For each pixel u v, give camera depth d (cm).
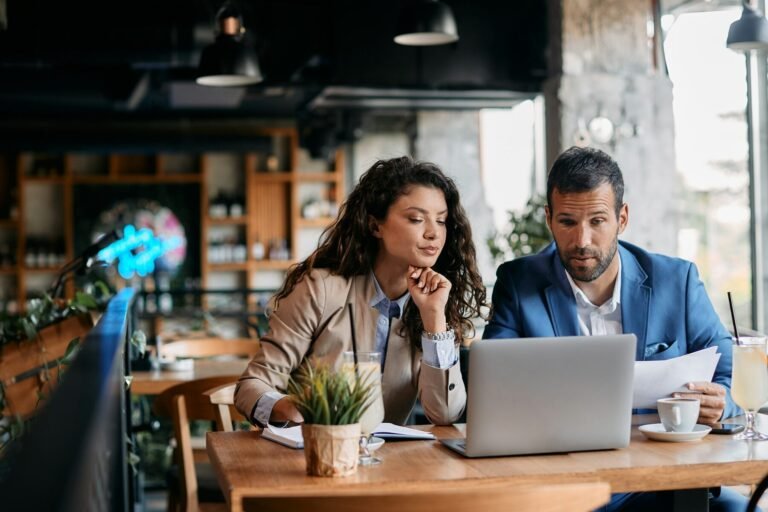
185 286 1159
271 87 809
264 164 1188
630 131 679
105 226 1157
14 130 1052
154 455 583
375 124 1172
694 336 280
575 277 271
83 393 112
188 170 1180
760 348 235
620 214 278
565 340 212
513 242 709
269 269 1186
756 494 208
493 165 1071
